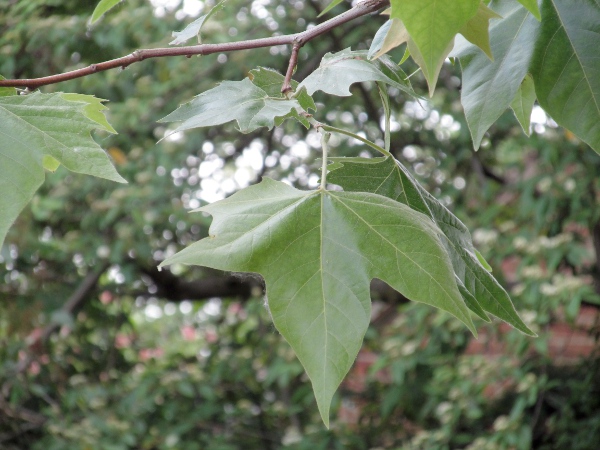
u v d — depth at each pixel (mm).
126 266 4562
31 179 811
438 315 4234
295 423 5008
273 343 5055
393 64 1087
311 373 748
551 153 3916
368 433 5230
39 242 4414
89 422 4504
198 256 768
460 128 4297
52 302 4730
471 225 4527
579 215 4000
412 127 4879
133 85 4598
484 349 5102
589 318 5125
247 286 5312
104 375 5340
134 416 4762
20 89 983
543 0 1075
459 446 4719
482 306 1021
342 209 807
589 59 1038
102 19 4137
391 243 791
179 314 6223
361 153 4762
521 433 3887
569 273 4727
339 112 4812
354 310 760
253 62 4277
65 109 859
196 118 906
